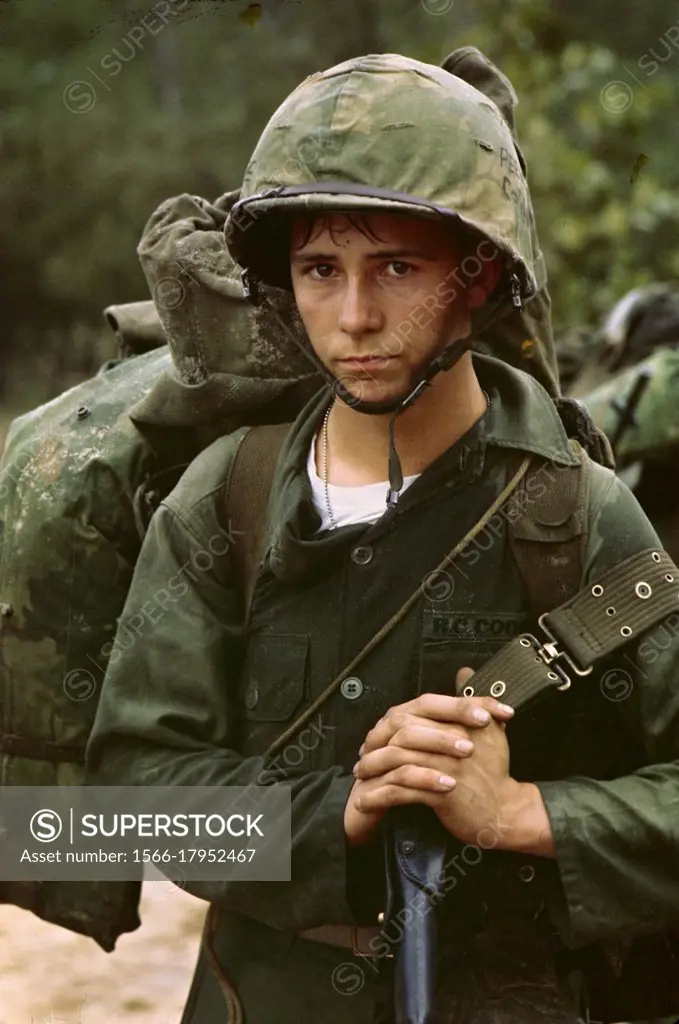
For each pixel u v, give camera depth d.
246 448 3.31
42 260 26.56
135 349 4.43
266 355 3.62
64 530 3.83
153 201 24.73
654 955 3.30
